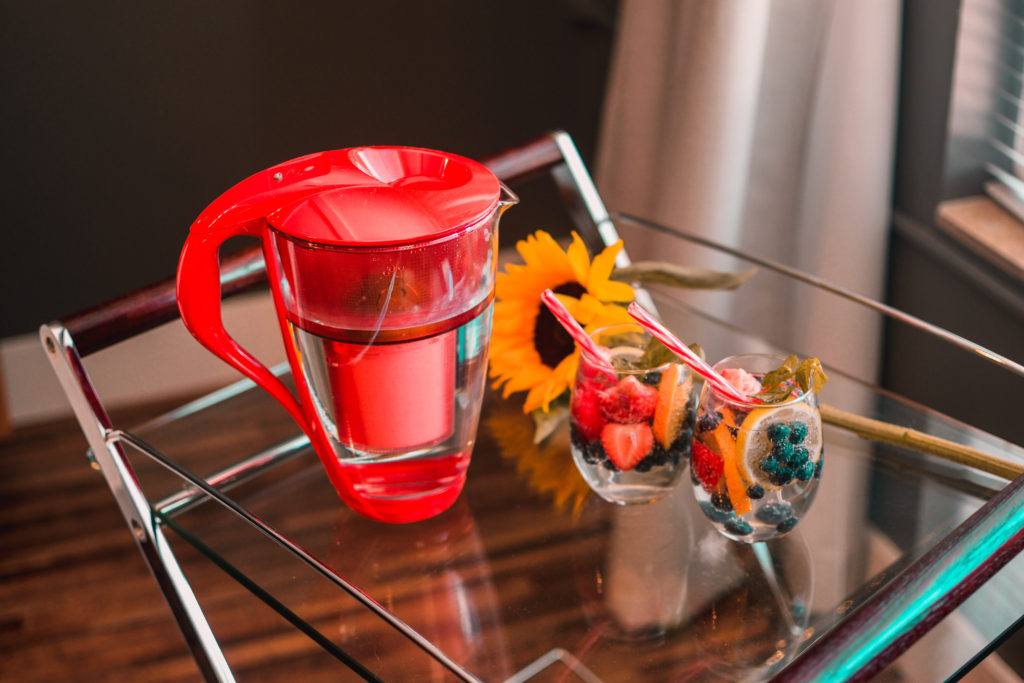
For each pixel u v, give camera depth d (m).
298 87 1.99
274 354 1.77
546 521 0.68
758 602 0.61
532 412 0.80
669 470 0.66
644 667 0.57
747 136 1.38
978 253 1.27
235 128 1.99
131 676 1.32
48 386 1.99
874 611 0.49
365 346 0.56
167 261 2.07
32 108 1.87
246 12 1.89
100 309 0.75
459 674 0.56
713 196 1.42
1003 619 0.60
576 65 2.07
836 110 1.34
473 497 0.71
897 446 0.75
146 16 1.85
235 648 1.35
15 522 1.63
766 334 1.40
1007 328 1.25
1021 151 1.30
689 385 0.65
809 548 0.65
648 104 1.52
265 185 0.56
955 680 0.57
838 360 1.36
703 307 1.36
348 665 0.61
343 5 1.93
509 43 2.04
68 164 1.93
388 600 0.63
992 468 0.70
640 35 1.49
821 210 1.41
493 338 0.77
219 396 0.89
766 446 0.60
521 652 0.59
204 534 0.71
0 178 1.91
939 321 1.39
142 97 1.91
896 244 1.46
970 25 1.23
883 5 1.26
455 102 2.07
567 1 1.99
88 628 1.40
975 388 1.27
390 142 2.09
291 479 0.76
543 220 2.11
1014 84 1.27
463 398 0.61
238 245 2.04
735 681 0.56
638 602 0.61
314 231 0.52
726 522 0.63
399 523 0.68
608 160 1.63
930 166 1.35
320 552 0.67
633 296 0.73
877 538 0.66
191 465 0.78
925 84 1.33
